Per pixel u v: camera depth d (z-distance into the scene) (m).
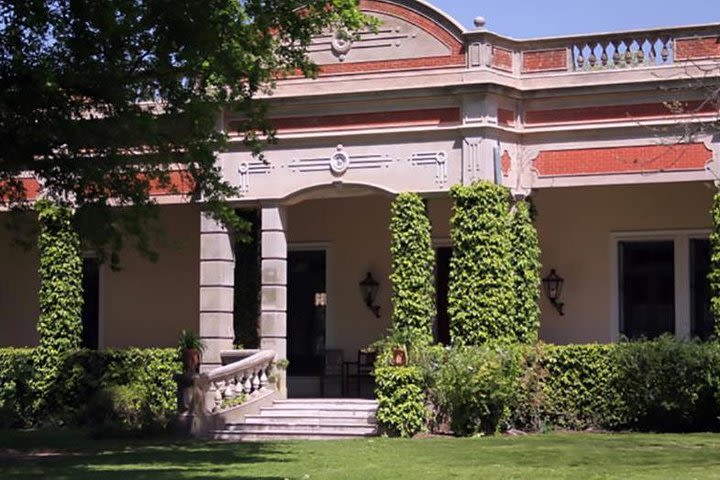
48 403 25.55
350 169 24.22
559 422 22.73
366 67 24.19
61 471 16.97
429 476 15.40
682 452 18.19
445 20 23.72
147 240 19.80
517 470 16.00
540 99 23.98
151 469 16.95
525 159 24.11
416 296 23.34
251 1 18.64
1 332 29.66
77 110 18.47
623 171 23.50
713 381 21.56
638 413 22.27
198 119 19.22
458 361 21.84
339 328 27.70
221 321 24.81
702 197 25.19
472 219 23.05
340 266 27.81
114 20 16.84
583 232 26.05
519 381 22.45
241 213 26.14
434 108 23.72
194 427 22.70
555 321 26.16
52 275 25.86
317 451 19.20
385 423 22.16
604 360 22.52
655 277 25.62
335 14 19.73
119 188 19.30
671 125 23.11
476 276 22.95
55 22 16.83
